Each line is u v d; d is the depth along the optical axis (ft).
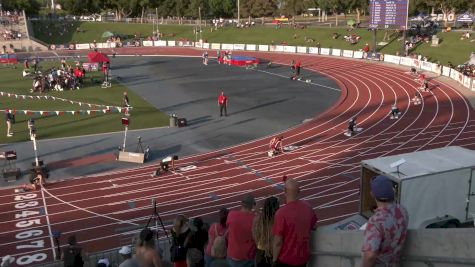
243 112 153.69
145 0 432.66
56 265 57.00
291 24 379.55
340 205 85.66
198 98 174.70
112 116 147.95
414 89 183.21
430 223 56.44
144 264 27.63
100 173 103.19
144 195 92.22
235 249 28.73
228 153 115.14
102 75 226.79
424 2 309.83
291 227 21.71
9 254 71.51
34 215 84.53
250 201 29.81
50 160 110.01
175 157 104.22
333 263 22.47
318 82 203.92
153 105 164.04
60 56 311.68
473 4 289.53
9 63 276.21
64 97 177.47
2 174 101.60
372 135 127.03
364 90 185.26
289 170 103.60
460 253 16.78
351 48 286.87
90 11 448.24
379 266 18.22
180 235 36.27
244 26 371.35
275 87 194.39
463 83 185.47
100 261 46.11
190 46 350.84
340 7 353.31
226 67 252.21
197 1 426.92
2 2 421.18
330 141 122.93
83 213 84.99
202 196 91.25
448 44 251.39
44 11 546.67
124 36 384.06
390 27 245.24
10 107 160.25
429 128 131.44
